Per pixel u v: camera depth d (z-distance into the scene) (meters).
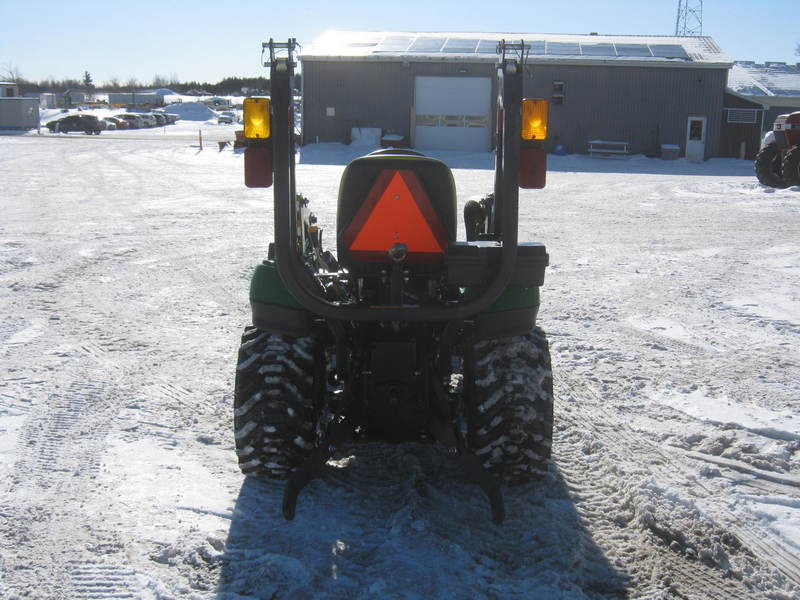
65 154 31.28
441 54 33.56
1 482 3.94
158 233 12.30
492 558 3.31
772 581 3.21
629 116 33.94
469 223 5.16
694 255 10.85
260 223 13.46
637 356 6.30
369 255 3.85
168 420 4.83
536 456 3.66
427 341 3.75
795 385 5.59
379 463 4.21
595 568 3.29
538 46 35.56
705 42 37.72
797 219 14.34
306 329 3.62
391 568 3.19
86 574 3.17
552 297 8.36
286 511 3.27
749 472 4.22
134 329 6.93
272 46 3.37
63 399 5.15
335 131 34.53
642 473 4.16
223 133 54.41
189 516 3.63
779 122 18.98
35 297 8.04
